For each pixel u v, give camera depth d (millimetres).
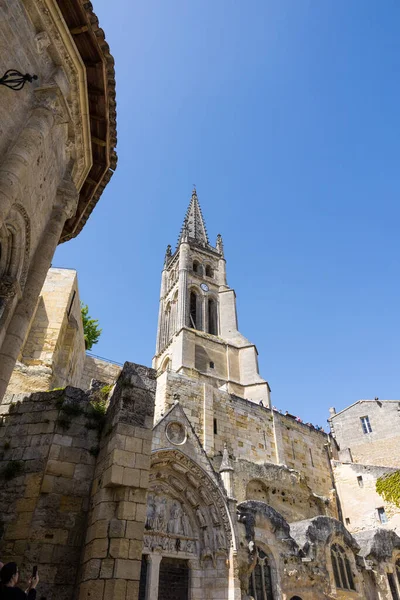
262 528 22328
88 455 12508
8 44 10523
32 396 13227
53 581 10336
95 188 17422
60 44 12461
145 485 11055
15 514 11039
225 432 31484
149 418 12266
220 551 19344
